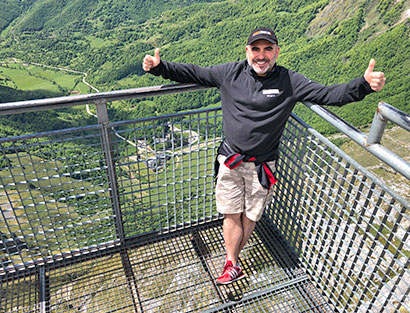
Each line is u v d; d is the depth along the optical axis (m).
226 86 1.57
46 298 1.72
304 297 1.77
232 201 1.71
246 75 1.54
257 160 1.63
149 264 1.94
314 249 1.83
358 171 1.35
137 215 1.95
